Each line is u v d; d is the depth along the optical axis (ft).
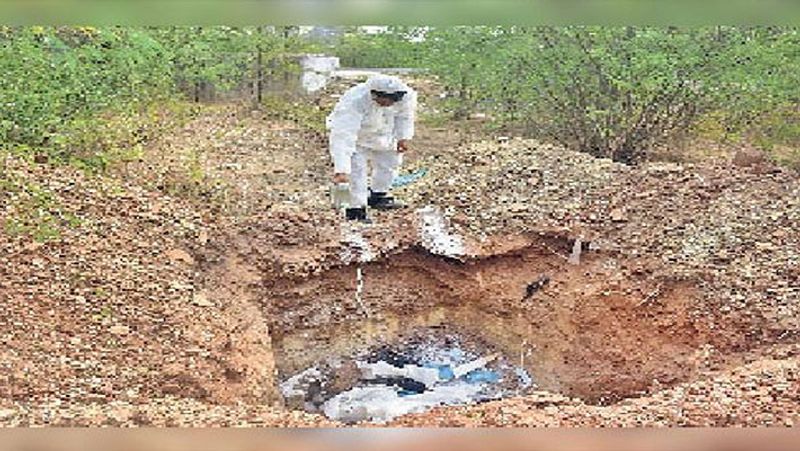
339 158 31.14
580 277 31.24
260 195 35.70
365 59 59.41
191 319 25.38
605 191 34.58
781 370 22.56
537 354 30.78
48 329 22.88
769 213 31.37
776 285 27.73
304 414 20.63
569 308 30.58
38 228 26.96
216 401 22.27
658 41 39.65
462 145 42.86
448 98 52.65
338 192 32.73
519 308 31.65
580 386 28.89
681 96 41.73
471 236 32.91
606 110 41.68
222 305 27.30
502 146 39.78
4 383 20.15
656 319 28.63
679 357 27.30
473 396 29.22
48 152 32.04
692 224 31.55
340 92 54.03
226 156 41.22
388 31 57.72
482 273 32.42
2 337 21.95
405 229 33.17
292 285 30.94
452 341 32.12
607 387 28.35
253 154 41.98
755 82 39.32
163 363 22.80
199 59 49.29
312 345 30.96
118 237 28.53
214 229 31.48
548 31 42.50
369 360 31.27
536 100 45.14
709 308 27.71
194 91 51.47
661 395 21.83
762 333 26.25
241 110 50.03
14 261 25.27
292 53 56.24
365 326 31.83
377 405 28.09
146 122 40.27
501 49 47.16
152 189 33.42
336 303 31.63
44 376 20.84
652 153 42.83
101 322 23.80
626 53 40.01
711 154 43.14
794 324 26.02
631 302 29.30
